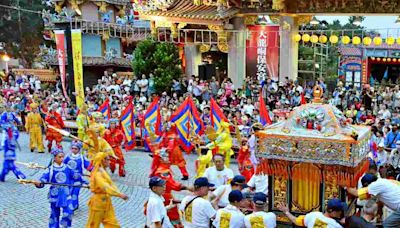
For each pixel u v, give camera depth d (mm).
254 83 27375
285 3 28812
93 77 42938
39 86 33812
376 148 14734
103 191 9250
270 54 30141
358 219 7051
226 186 8984
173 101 25203
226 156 15008
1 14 49875
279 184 8648
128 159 19422
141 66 30844
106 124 18766
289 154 8281
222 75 35562
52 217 10898
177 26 28859
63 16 38781
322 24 37031
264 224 7383
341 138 7918
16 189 14781
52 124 20047
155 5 27609
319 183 8344
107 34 41625
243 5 29719
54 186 10797
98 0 41344
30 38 53125
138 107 23078
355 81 37969
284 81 28531
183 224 9219
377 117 20422
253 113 19969
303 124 8359
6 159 15453
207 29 31203
